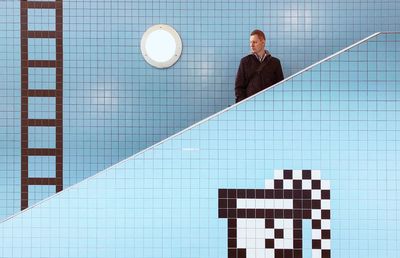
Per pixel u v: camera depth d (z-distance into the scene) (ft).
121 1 19.03
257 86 16.80
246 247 14.10
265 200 14.11
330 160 14.08
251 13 19.06
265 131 14.14
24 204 19.08
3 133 19.06
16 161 19.08
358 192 14.10
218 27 19.08
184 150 14.17
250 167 14.14
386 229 14.07
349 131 14.10
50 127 19.08
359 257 14.07
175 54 19.03
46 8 19.03
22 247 14.12
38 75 19.06
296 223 14.10
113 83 19.11
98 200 14.15
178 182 14.15
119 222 14.14
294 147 14.11
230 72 19.12
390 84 14.08
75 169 19.12
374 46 14.10
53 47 19.03
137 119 19.16
